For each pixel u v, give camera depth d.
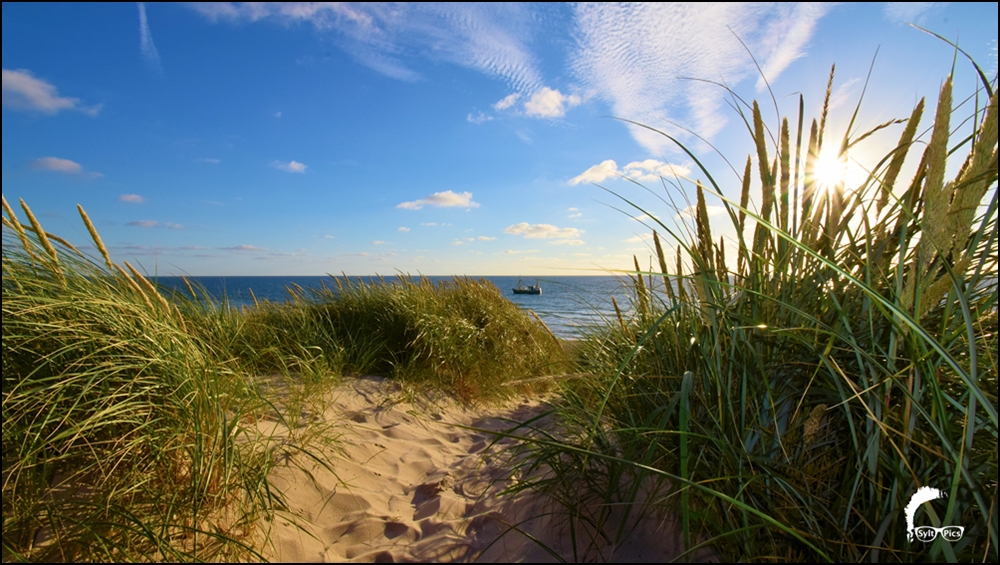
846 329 1.77
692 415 2.01
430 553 2.35
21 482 2.05
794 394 1.86
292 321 5.40
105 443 2.31
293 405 3.65
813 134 1.89
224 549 2.16
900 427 1.58
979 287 1.73
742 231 2.00
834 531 1.64
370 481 3.12
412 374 5.18
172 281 4.24
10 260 2.58
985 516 1.29
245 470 2.53
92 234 2.93
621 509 2.29
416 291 6.66
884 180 1.82
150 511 2.16
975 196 1.44
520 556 2.21
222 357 3.64
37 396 2.23
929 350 1.49
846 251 1.92
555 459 2.57
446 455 3.75
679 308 1.96
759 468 1.78
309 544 2.41
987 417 1.55
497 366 5.86
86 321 2.51
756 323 1.89
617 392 2.48
